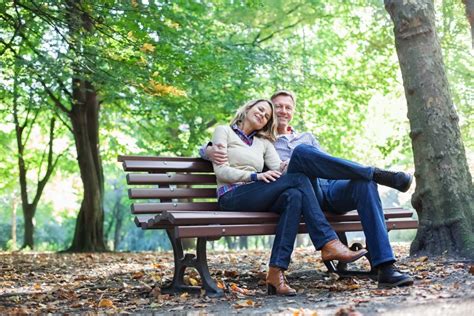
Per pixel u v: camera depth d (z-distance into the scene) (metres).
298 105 17.75
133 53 9.96
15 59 10.57
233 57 14.47
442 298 3.79
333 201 5.11
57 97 18.00
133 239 39.62
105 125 21.20
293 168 4.96
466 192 6.71
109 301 4.70
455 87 16.67
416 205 6.98
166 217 4.57
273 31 18.12
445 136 6.81
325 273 6.23
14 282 7.15
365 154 23.19
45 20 9.52
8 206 32.47
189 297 4.87
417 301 3.75
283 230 4.72
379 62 18.64
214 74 12.37
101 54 9.88
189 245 21.67
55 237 39.53
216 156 5.18
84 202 16.34
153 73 9.89
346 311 3.43
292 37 18.80
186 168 5.52
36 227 36.84
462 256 6.35
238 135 5.35
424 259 6.36
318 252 10.22
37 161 24.08
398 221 5.66
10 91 13.95
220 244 40.66
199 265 4.96
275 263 4.68
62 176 26.42
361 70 19.05
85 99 16.45
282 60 15.62
